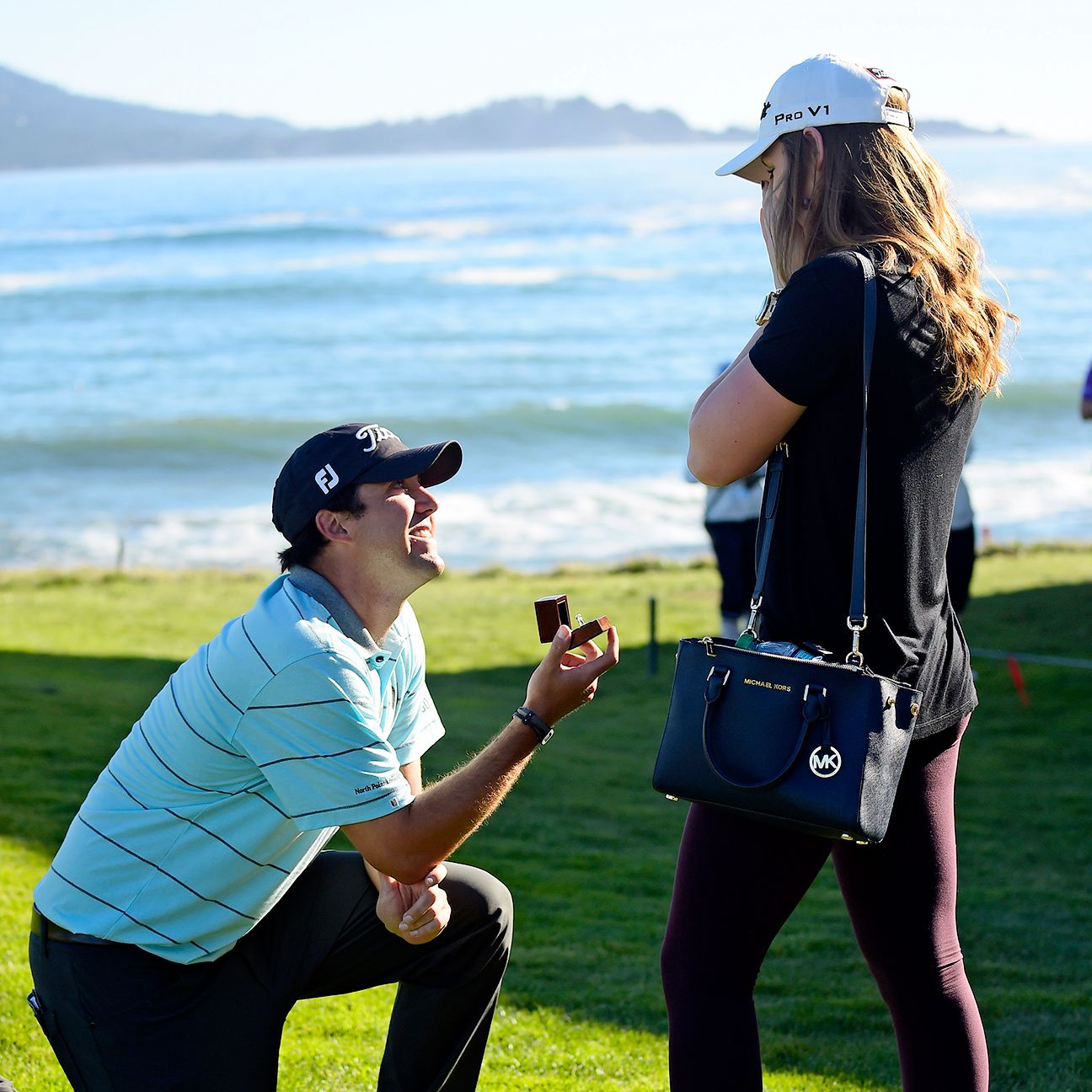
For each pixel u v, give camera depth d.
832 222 2.35
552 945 5.07
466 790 2.34
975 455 34.62
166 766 2.44
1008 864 6.77
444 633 14.15
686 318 74.56
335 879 2.66
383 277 98.12
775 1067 3.77
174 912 2.44
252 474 36.59
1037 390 44.69
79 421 44.00
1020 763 8.93
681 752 2.27
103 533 28.62
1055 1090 3.61
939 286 2.28
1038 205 178.00
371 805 2.36
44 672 11.34
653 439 39.91
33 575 19.28
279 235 150.38
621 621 14.35
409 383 53.34
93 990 2.44
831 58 2.40
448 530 27.39
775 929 2.37
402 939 2.64
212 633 14.41
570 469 35.25
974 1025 2.41
